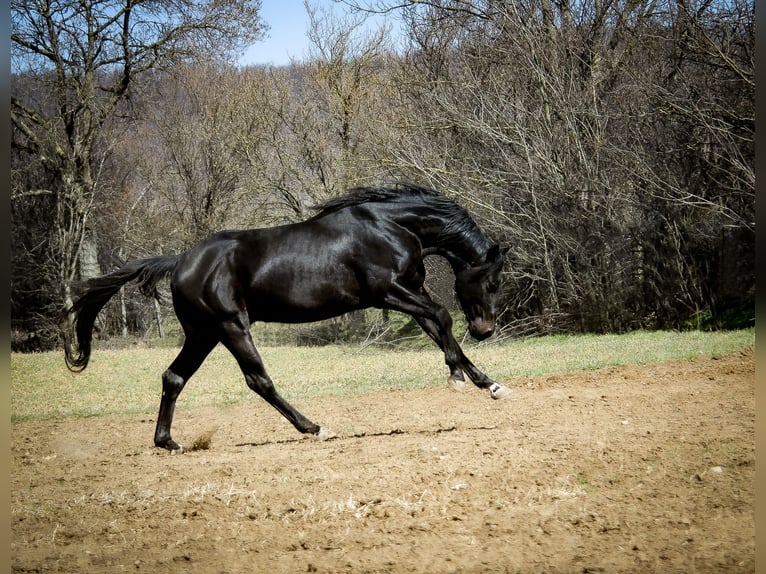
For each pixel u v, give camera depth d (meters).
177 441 10.39
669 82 22.16
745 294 20.78
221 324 8.88
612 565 4.85
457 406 11.37
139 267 9.23
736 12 20.30
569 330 23.42
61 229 30.17
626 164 22.08
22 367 21.38
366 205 8.99
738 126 20.39
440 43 29.64
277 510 6.28
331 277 8.81
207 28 30.80
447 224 9.10
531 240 22.97
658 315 22.16
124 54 30.73
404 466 7.23
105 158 33.31
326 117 32.59
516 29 25.09
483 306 9.27
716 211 19.98
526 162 23.78
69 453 10.04
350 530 5.73
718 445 7.36
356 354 22.28
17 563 5.51
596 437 7.98
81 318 9.37
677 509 5.76
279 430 10.88
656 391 11.11
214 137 32.81
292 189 32.53
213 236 9.12
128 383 18.61
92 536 6.04
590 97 23.70
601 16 25.17
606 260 22.44
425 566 5.00
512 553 5.13
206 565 5.27
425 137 26.05
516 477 6.70
